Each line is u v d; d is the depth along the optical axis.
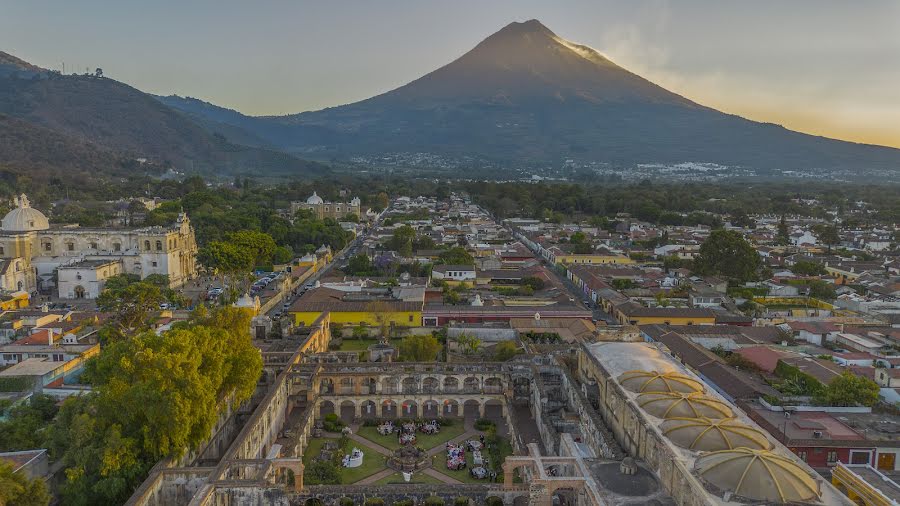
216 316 96.94
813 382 102.31
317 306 161.75
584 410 88.12
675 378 83.19
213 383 83.38
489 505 73.25
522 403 110.88
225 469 72.69
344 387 111.94
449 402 110.38
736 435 66.44
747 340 137.62
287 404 108.75
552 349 128.88
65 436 74.81
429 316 162.25
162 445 72.69
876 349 125.69
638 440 73.69
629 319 161.50
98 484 69.06
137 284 136.38
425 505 73.50
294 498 72.69
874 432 86.31
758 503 55.22
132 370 74.94
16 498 59.50
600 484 66.44
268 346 130.50
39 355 114.69
